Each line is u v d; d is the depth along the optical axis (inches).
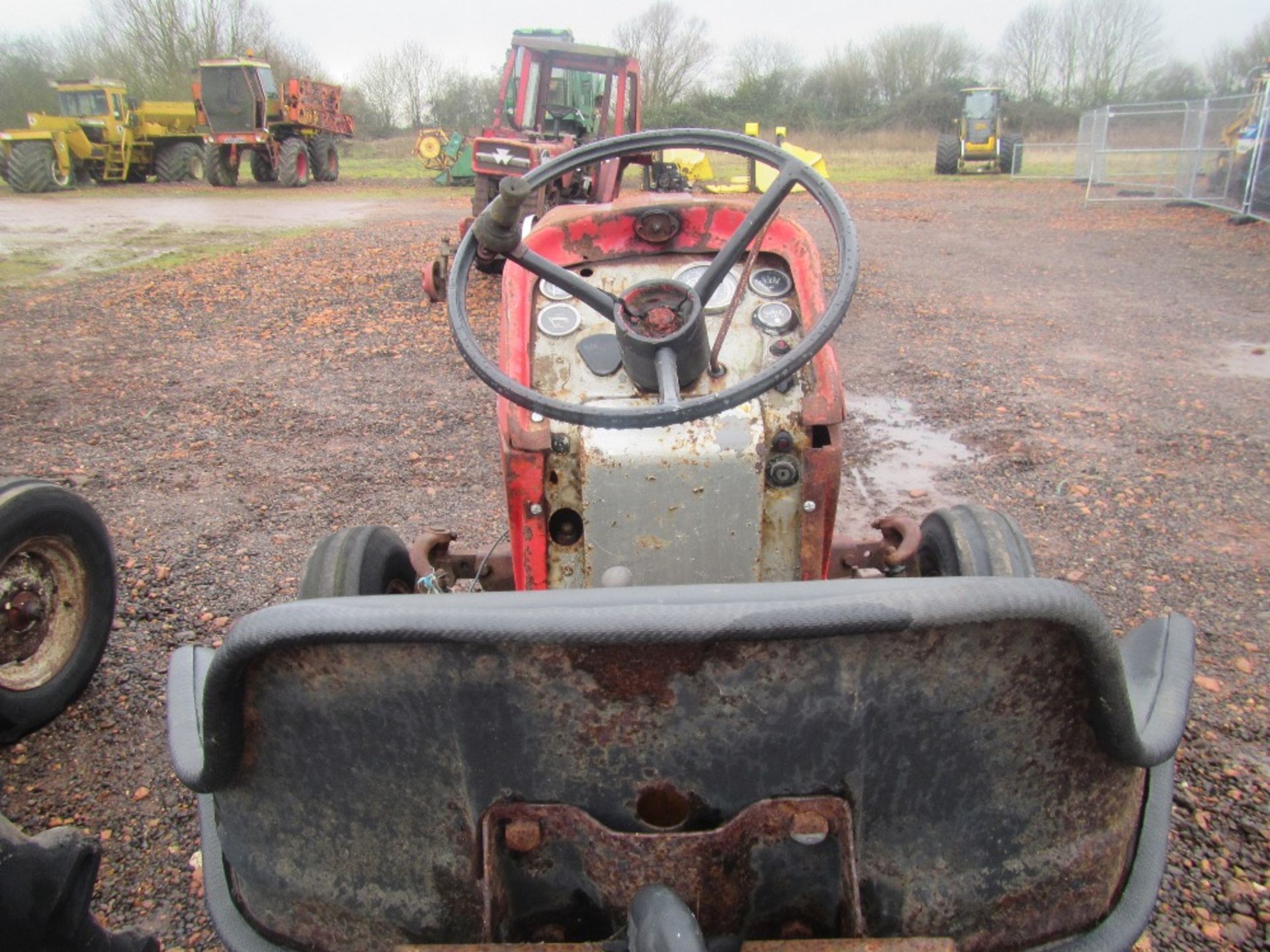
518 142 383.9
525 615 51.5
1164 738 61.2
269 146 968.3
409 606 53.1
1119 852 63.0
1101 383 273.6
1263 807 109.5
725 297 106.1
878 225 608.7
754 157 90.2
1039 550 173.8
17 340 331.9
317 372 295.3
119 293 408.5
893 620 50.9
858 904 57.6
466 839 59.9
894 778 57.8
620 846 58.0
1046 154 1376.7
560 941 60.6
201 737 63.5
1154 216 633.6
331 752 58.8
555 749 57.5
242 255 508.7
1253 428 234.4
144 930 96.8
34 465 219.5
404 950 57.0
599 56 397.1
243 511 195.0
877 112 1881.2
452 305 82.2
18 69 1658.5
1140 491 198.4
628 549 97.7
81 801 114.9
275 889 63.4
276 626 53.0
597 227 109.7
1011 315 358.0
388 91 1975.9
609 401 100.0
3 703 116.7
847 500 196.5
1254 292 391.9
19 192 866.8
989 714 56.8
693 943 51.3
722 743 57.0
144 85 1627.7
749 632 50.6
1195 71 2066.9
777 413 98.3
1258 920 95.7
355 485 208.8
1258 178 581.6
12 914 62.5
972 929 60.6
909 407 255.4
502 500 200.5
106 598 134.8
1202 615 151.0
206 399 268.2
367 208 763.4
